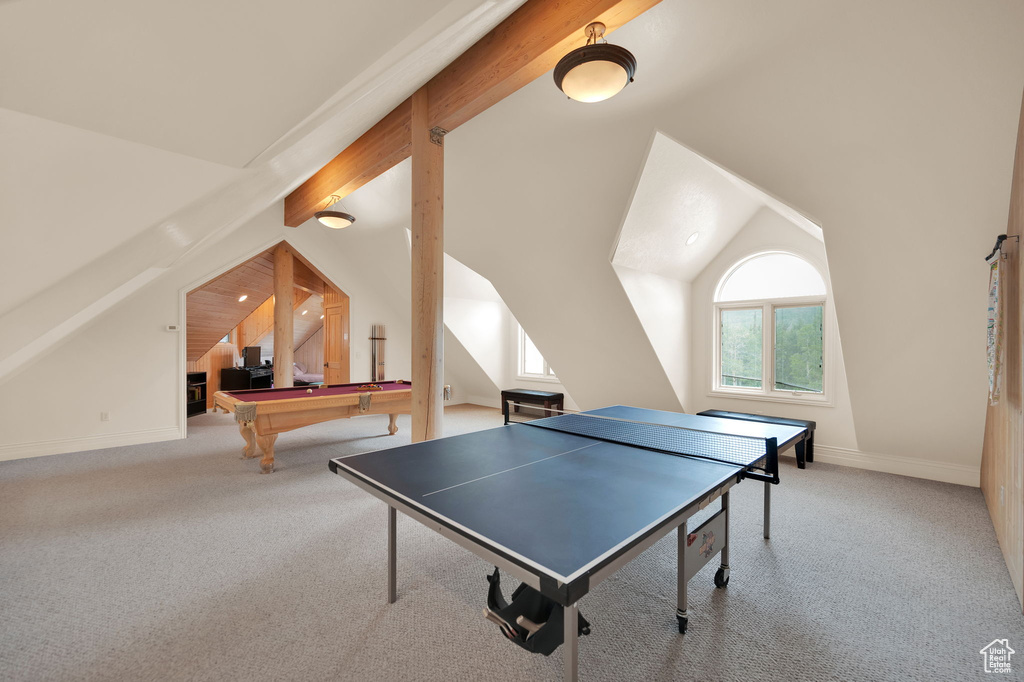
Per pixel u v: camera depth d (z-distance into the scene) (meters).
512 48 2.73
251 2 0.89
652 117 3.22
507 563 1.24
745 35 2.54
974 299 3.11
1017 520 2.36
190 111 1.18
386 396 4.94
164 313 5.77
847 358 3.88
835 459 4.73
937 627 2.04
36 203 1.25
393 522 2.18
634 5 2.23
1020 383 2.29
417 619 2.07
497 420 7.15
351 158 4.73
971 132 2.42
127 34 0.86
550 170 4.00
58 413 5.05
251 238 6.48
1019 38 2.05
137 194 1.40
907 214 2.89
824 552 2.75
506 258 5.26
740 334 5.46
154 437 5.66
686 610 2.03
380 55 1.32
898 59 2.32
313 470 4.36
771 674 1.74
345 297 7.61
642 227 4.19
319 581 2.39
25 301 1.58
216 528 3.04
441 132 3.48
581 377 6.29
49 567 2.52
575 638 1.29
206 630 1.98
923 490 3.88
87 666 1.76
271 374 9.57
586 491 1.76
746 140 3.03
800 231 4.84
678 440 2.61
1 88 0.89
